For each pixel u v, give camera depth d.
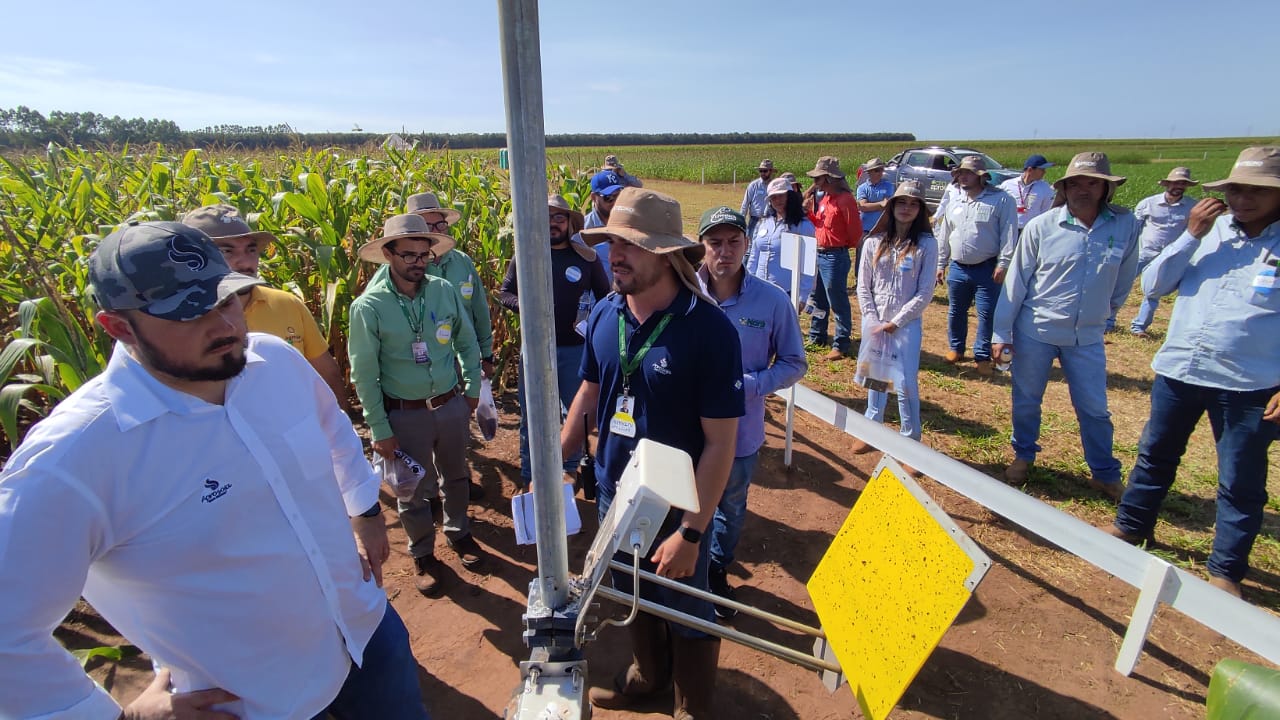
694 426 2.06
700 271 2.98
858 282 4.41
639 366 2.04
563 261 3.91
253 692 1.48
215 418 1.35
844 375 6.40
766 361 2.94
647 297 2.04
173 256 1.18
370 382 2.99
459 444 3.30
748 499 4.16
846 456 4.75
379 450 3.07
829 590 2.38
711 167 33.53
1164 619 3.03
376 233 5.70
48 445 1.17
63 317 2.96
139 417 1.24
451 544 3.48
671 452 1.59
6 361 2.60
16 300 3.75
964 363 6.76
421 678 2.73
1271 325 2.92
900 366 4.21
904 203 4.00
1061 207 3.83
